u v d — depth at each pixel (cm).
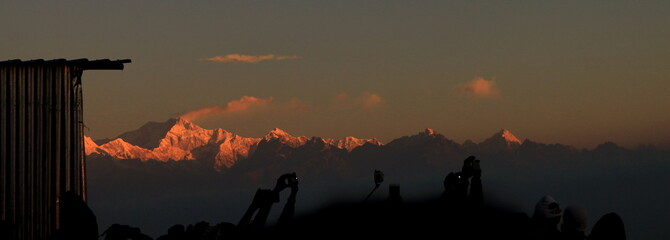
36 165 4675
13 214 4625
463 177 1933
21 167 4647
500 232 1758
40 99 4694
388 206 1778
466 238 1722
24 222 4619
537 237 1948
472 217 1777
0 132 4634
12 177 4638
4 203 4625
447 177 1884
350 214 1761
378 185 1809
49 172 4697
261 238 1812
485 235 1741
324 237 1756
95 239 2391
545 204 1972
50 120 4703
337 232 1748
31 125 4675
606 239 1958
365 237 1719
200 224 1939
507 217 1798
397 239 1720
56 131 4706
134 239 2311
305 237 1761
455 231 1738
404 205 1781
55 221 4675
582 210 1972
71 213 2392
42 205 4678
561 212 1984
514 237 1758
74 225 2381
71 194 2419
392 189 1803
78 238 2372
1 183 4628
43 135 4691
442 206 1781
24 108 4669
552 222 1967
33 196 4666
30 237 4609
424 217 1766
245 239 1819
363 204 1783
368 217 1752
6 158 4628
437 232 1738
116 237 2305
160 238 2195
